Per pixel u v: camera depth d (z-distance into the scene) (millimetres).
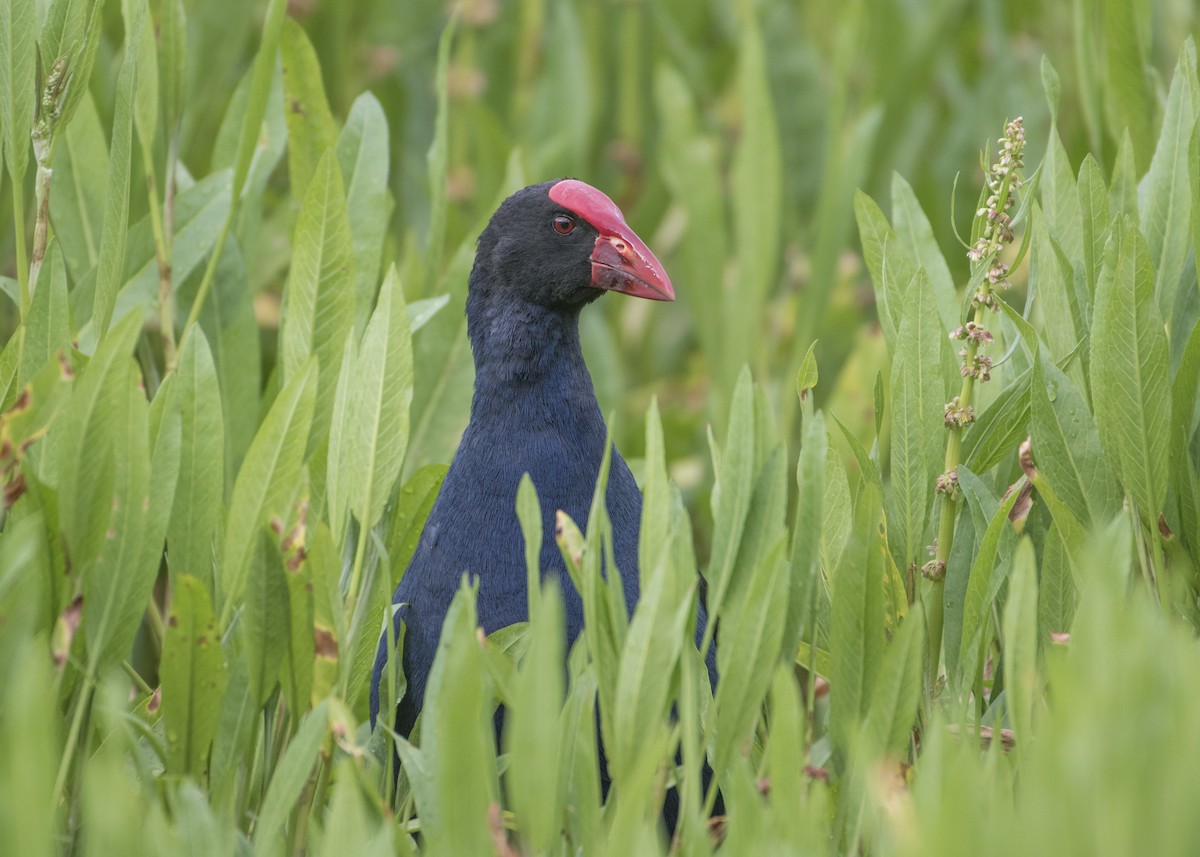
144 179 8508
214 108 10945
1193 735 3844
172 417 5258
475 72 12805
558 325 6891
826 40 13719
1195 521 5945
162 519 5238
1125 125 7598
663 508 4992
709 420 10898
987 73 12289
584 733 4812
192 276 8031
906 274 6484
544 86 12234
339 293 6539
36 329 5953
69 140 7855
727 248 13219
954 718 5391
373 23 13297
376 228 7750
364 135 7820
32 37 6027
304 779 4750
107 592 5133
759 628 4824
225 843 4625
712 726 5281
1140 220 6762
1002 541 5930
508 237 6938
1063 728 3947
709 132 12977
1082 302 6273
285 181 12273
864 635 5062
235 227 8086
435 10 13188
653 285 6809
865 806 4793
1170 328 6297
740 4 12766
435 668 4883
